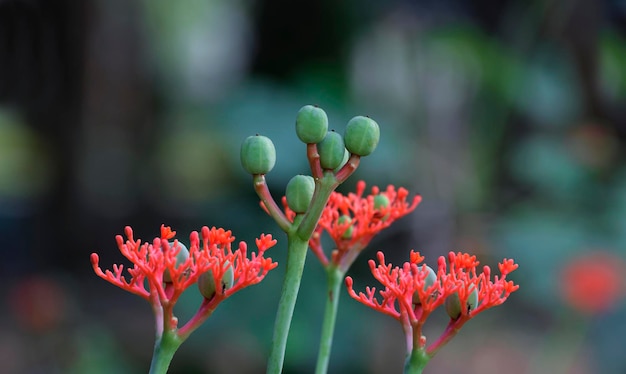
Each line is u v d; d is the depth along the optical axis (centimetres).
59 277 804
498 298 134
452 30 546
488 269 135
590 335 508
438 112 609
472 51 542
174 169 1034
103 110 849
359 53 598
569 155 533
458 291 133
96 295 804
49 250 864
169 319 129
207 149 1034
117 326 730
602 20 566
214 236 130
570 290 445
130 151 884
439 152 581
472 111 600
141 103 881
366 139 131
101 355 548
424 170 543
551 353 483
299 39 564
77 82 823
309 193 134
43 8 772
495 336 641
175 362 476
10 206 949
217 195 654
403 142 538
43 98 816
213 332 458
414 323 133
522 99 549
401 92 633
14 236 880
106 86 841
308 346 451
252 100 515
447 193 536
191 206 952
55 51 796
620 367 493
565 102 566
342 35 562
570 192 522
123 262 875
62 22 789
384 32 611
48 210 872
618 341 500
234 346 470
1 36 759
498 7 581
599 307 442
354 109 541
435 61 603
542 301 486
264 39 575
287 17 563
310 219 132
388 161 508
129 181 889
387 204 168
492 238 517
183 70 1028
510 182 576
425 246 536
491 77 543
